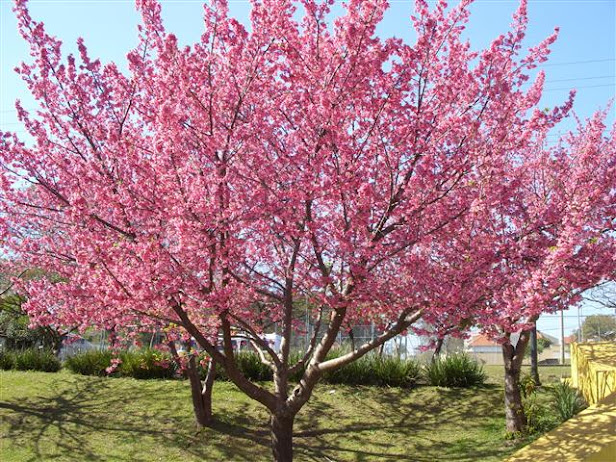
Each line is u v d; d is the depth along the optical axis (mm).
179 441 10391
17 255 8961
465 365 12883
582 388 10828
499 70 7188
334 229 6883
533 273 6648
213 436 10602
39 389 13195
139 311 6824
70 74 7262
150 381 13688
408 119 7152
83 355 14844
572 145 11156
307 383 7680
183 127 6793
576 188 8469
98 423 11258
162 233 7020
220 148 6574
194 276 6734
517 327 6695
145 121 7531
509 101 7211
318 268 7633
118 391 13016
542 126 7406
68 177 7168
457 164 7020
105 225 6887
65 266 8539
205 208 6312
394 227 7258
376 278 7281
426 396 12305
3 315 17078
